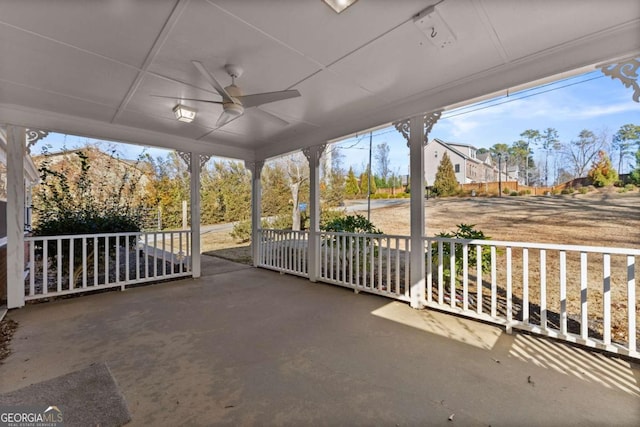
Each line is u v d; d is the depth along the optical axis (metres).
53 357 2.43
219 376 2.14
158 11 1.96
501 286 4.41
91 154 7.75
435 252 4.23
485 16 2.06
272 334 2.88
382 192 8.99
